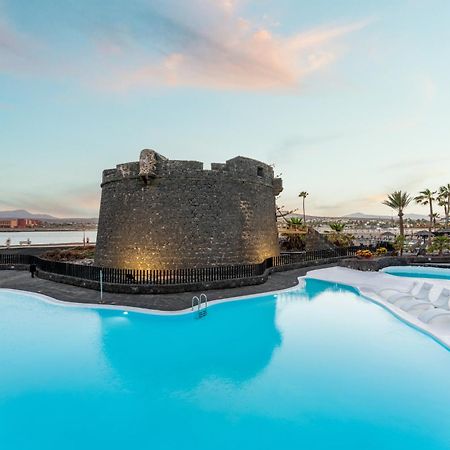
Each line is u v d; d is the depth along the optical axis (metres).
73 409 7.25
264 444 6.11
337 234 49.09
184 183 21.61
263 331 12.26
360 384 8.31
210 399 7.65
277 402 7.52
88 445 6.09
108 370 9.12
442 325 12.02
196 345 10.98
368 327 12.66
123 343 11.06
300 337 11.69
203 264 21.31
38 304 15.03
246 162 23.91
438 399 7.60
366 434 6.36
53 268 20.69
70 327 12.42
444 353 10.23
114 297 16.03
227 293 17.20
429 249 36.94
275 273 24.31
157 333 11.95
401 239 36.44
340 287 19.75
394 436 6.30
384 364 9.45
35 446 6.05
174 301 15.35
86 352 10.33
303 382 8.47
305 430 6.50
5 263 25.34
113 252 22.81
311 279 22.22
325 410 7.18
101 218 24.72
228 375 8.85
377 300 16.09
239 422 6.78
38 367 9.30
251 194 24.12
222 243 22.03
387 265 28.78
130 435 6.37
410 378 8.63
